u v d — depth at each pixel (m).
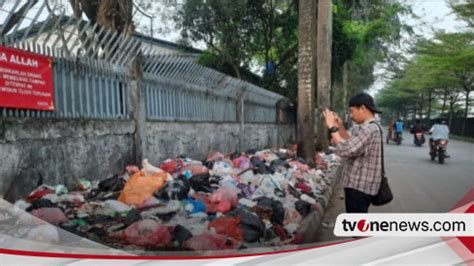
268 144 13.26
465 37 15.31
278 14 15.43
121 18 5.83
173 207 3.79
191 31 14.02
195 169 5.67
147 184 4.28
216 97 9.18
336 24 15.63
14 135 3.82
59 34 4.51
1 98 3.71
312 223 4.12
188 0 13.41
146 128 6.20
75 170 4.67
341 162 9.07
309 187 5.79
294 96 17.12
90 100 5.07
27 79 4.02
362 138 2.67
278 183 5.20
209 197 4.12
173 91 7.25
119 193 4.39
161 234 2.85
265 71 16.62
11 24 3.87
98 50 5.23
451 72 21.36
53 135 4.33
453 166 9.09
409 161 10.26
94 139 5.03
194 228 3.19
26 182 3.95
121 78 5.71
